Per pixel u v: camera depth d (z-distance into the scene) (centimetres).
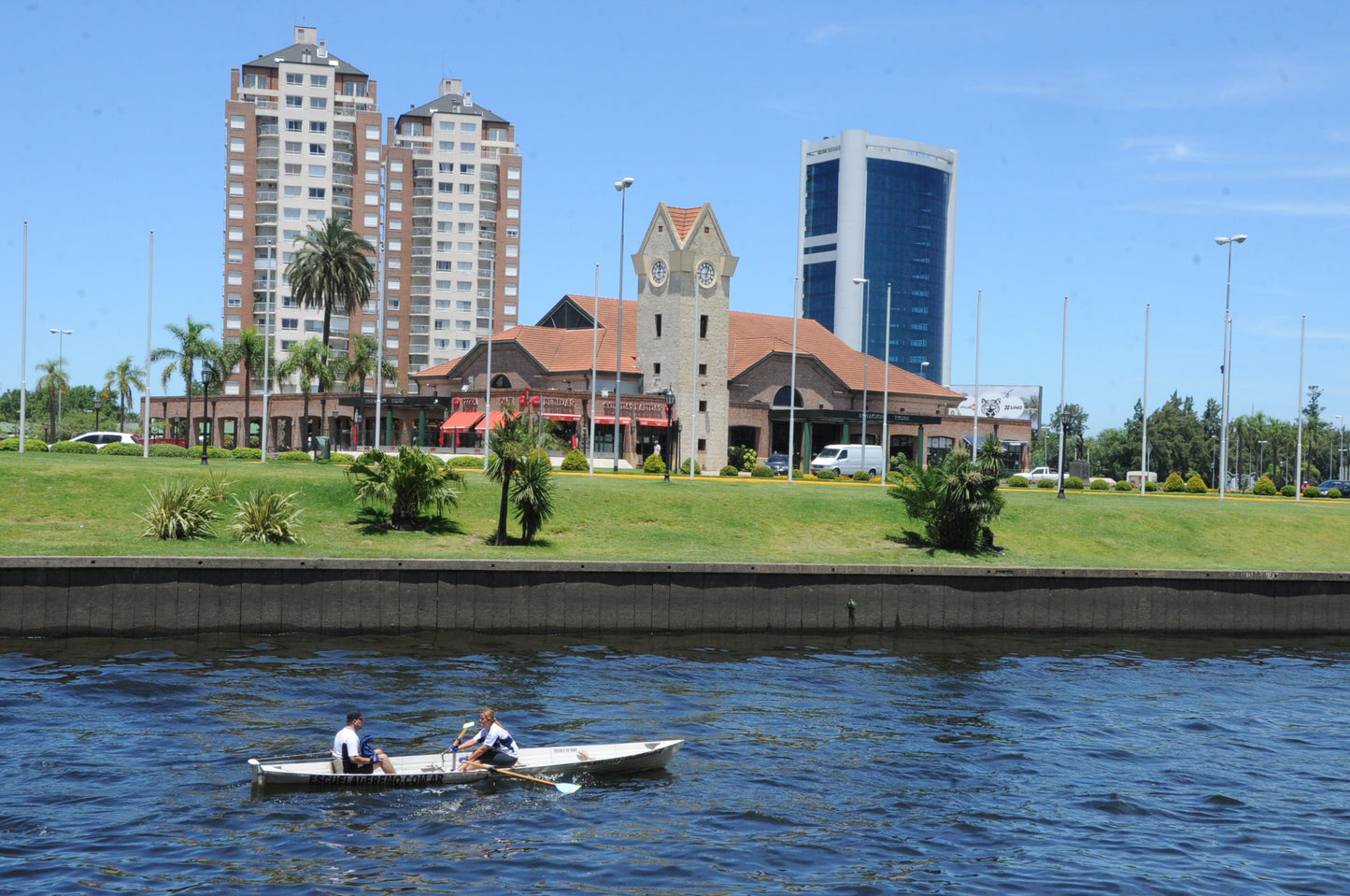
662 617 4447
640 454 9569
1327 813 2573
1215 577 5009
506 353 10600
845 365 11619
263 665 3597
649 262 9806
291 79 16475
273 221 16475
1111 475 18075
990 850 2286
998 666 4091
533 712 3159
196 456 7781
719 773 2711
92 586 3928
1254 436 19412
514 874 2102
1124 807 2570
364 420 10794
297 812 2364
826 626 4606
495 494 5619
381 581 4188
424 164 17562
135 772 2561
